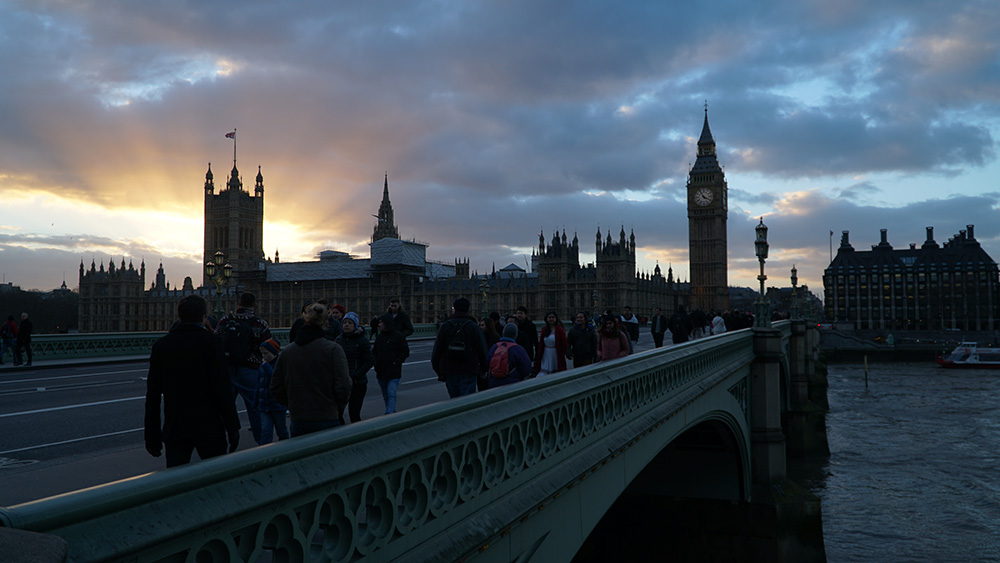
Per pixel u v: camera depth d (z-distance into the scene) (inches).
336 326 544.7
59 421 627.2
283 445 149.4
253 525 140.0
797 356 2101.4
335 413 321.7
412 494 199.3
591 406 354.6
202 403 296.2
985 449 2229.3
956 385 4210.1
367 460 171.3
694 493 981.2
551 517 300.7
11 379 1035.9
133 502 114.6
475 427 227.1
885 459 2079.2
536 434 286.5
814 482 1814.7
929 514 1545.3
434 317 6879.9
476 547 221.0
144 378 1051.9
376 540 178.9
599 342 697.6
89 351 1446.9
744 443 951.0
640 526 989.2
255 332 463.2
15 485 344.5
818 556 948.6
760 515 943.7
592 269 6983.3
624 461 409.7
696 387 612.7
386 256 6865.2
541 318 6904.5
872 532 1434.5
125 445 508.7
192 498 126.3
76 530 106.3
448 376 514.0
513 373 506.0
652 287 7593.5
